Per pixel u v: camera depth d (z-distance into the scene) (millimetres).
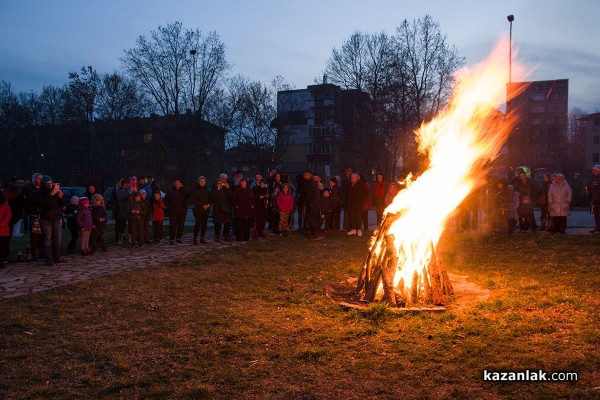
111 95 54594
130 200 13812
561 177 15086
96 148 56781
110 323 6531
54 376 4824
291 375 4797
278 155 57156
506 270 9703
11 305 7406
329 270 10148
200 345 5625
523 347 5258
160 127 58875
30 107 66375
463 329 5895
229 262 11273
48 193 11062
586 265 9805
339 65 43781
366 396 4340
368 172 43500
